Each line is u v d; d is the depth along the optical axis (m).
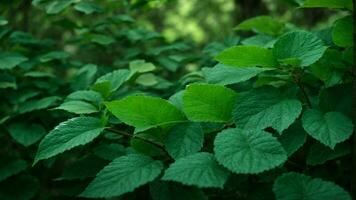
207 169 0.53
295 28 0.97
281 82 0.70
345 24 0.62
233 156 0.53
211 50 1.03
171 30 2.68
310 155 0.60
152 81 0.90
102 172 0.56
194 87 0.58
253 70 0.65
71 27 1.10
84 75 0.91
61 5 1.04
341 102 0.62
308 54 0.60
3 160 0.84
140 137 0.61
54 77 0.97
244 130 0.56
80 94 0.71
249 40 0.89
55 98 0.84
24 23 1.27
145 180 0.54
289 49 0.61
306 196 0.51
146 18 2.31
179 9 2.77
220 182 0.52
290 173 0.53
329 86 0.63
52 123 0.87
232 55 0.60
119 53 1.33
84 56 1.56
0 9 1.13
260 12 1.78
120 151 0.70
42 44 1.08
